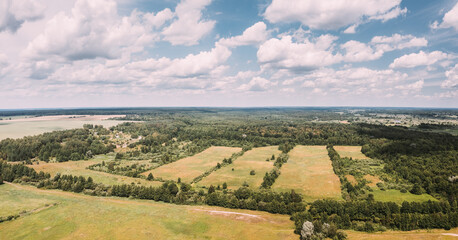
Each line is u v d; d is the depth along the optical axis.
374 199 104.31
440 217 77.75
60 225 89.00
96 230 85.50
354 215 86.81
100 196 119.62
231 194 116.00
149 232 83.75
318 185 125.25
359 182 121.56
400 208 88.12
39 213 98.81
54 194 121.25
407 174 123.94
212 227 86.75
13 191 124.62
